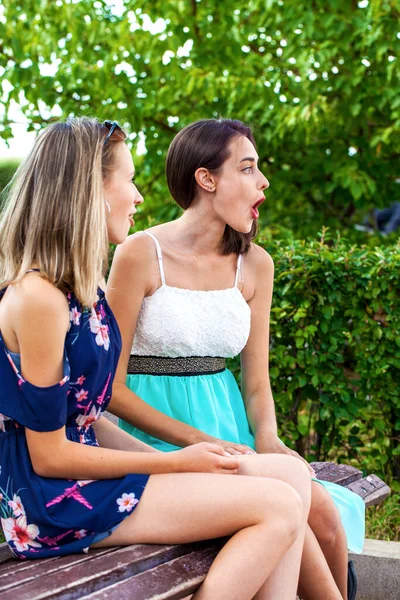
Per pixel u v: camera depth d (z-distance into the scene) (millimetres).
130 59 5805
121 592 1768
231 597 1884
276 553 1941
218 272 2775
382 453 3977
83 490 2021
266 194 6461
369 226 7859
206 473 2072
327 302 3850
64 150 2053
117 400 2525
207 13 5715
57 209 2002
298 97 5832
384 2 5195
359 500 2656
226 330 2699
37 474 2008
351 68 5684
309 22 5359
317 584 2236
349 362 4070
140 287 2633
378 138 5781
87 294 2012
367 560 3092
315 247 3955
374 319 3891
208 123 2678
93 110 5855
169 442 2533
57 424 1943
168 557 1995
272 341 3924
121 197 2213
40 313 1916
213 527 1980
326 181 6398
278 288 3850
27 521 1992
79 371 2035
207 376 2715
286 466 2205
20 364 1951
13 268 2010
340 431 4031
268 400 2848
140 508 2021
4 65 5605
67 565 1912
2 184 5355
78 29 5488
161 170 6312
